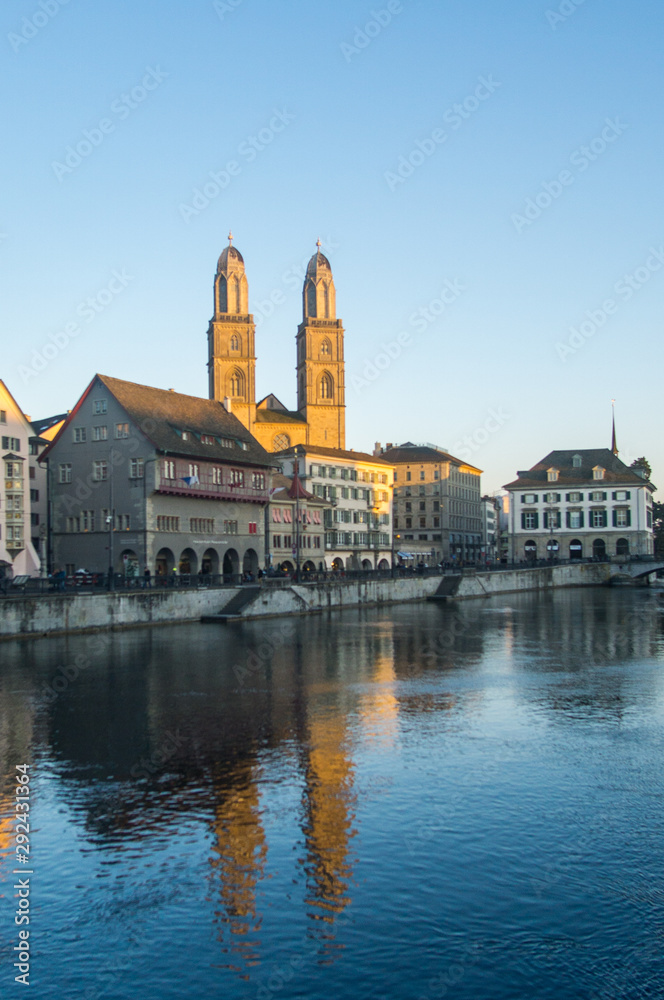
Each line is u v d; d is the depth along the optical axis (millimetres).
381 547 126375
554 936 15664
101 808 22062
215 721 31859
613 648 53656
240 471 86625
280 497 97312
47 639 53500
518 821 21031
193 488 78312
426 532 154875
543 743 28547
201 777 24719
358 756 26922
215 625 65375
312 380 152125
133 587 62781
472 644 55719
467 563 122062
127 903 16984
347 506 119000
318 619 72750
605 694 37469
